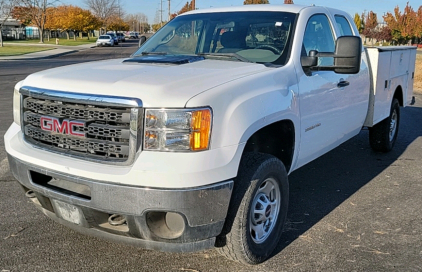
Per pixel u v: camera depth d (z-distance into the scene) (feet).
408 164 20.86
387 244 12.59
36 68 68.85
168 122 8.94
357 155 22.47
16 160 10.63
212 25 14.87
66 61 88.69
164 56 13.44
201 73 10.71
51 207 10.66
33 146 10.51
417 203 15.81
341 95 14.90
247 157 10.73
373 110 18.16
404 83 22.77
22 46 155.02
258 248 10.89
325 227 13.67
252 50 13.41
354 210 15.10
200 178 8.96
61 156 9.88
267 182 11.18
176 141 8.95
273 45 13.21
